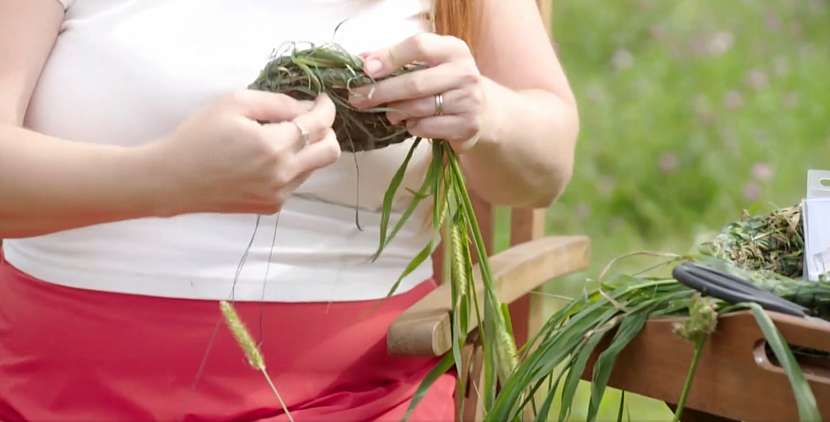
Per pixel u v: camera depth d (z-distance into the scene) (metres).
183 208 1.34
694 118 4.70
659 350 1.38
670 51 5.11
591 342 1.38
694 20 5.28
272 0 1.51
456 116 1.36
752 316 1.29
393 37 1.57
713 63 4.97
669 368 1.37
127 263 1.45
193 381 1.44
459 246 1.44
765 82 4.86
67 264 1.47
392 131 1.39
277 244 1.48
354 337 1.52
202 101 1.47
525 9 1.75
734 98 4.77
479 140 1.51
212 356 1.44
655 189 4.43
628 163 4.53
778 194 4.29
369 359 1.54
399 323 1.46
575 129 1.69
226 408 1.44
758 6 5.30
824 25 5.22
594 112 4.79
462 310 1.49
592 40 5.29
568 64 5.18
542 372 1.38
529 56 1.71
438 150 1.42
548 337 1.47
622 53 5.16
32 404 1.46
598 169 4.53
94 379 1.45
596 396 1.35
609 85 4.98
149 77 1.47
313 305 1.50
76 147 1.36
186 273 1.45
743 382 1.31
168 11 1.49
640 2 5.43
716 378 1.33
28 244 1.52
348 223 1.54
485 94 1.48
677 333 1.33
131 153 1.33
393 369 1.57
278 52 1.49
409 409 1.42
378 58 1.33
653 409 2.98
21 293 1.51
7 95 1.45
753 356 1.29
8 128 1.38
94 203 1.34
